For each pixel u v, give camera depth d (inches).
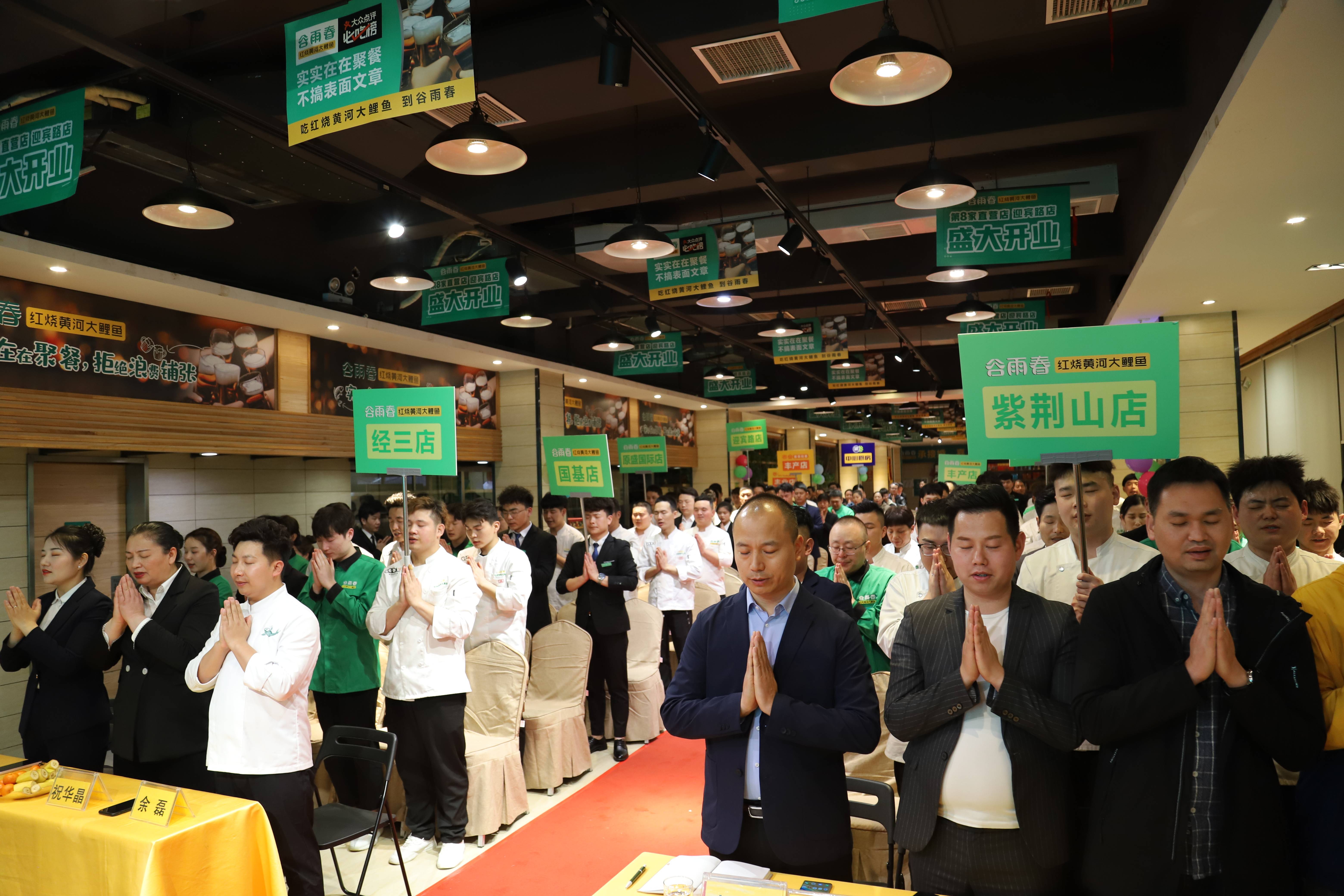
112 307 238.7
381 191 235.8
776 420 846.5
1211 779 68.1
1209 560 69.3
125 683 128.5
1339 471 390.9
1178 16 185.6
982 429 93.9
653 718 222.8
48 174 154.6
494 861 148.4
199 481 278.4
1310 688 67.9
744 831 81.1
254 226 272.2
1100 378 90.0
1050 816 73.9
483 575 171.8
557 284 382.6
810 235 278.4
